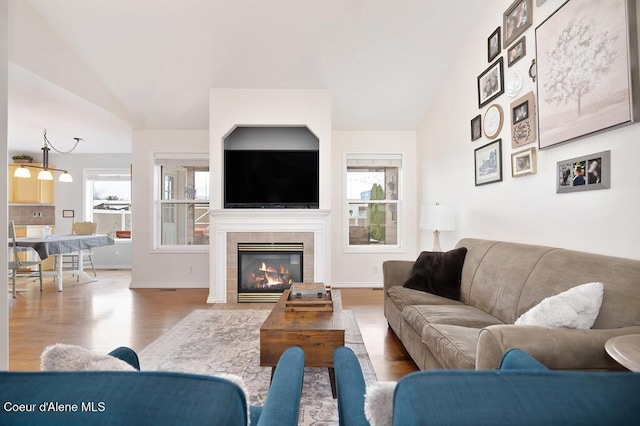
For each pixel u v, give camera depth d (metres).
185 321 3.52
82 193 7.01
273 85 4.32
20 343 2.90
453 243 3.95
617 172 1.84
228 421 0.49
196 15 3.31
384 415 0.71
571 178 2.17
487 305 2.41
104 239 5.58
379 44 3.71
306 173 4.57
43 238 5.15
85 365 0.79
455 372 0.52
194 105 4.66
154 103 4.61
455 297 2.83
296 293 2.72
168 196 5.35
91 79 3.97
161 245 5.34
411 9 3.31
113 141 6.02
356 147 5.29
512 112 2.78
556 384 0.50
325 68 4.04
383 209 5.40
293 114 4.39
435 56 3.87
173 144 5.21
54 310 3.93
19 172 5.29
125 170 7.02
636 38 1.70
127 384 0.51
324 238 4.36
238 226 4.34
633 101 1.70
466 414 0.47
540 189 2.48
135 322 3.48
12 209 6.83
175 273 5.20
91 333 3.15
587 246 2.05
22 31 3.03
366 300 4.40
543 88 2.37
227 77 4.18
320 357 2.03
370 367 2.47
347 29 3.52
